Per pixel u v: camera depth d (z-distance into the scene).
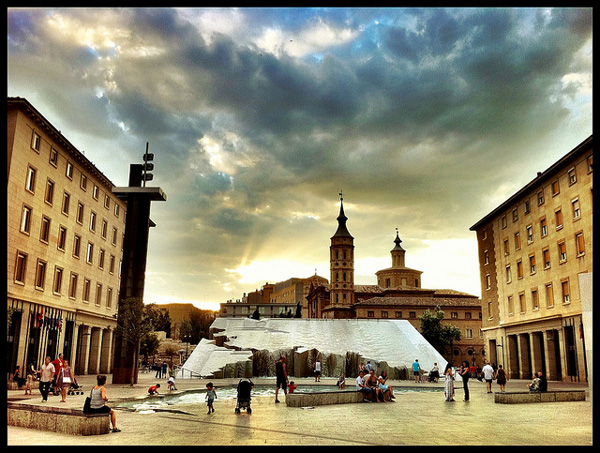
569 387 32.28
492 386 33.66
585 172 38.78
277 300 178.38
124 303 31.83
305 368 43.75
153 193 33.12
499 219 55.16
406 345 46.72
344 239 111.88
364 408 17.92
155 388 23.16
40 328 36.09
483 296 59.25
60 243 40.22
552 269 43.38
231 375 40.97
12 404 12.84
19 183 33.41
